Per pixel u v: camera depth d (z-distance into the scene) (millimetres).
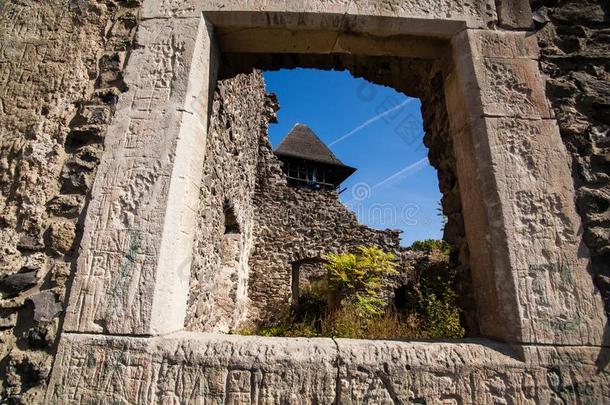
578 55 2074
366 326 5453
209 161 3566
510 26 2102
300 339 1637
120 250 1677
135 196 1763
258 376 1496
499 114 1927
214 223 4172
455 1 2137
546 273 1659
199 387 1483
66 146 1933
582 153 1883
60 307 1633
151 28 2096
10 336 1621
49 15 2219
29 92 2035
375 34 2166
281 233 9070
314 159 14172
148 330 1553
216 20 2121
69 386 1498
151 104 1930
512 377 1519
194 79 1984
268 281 8641
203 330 3811
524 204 1768
